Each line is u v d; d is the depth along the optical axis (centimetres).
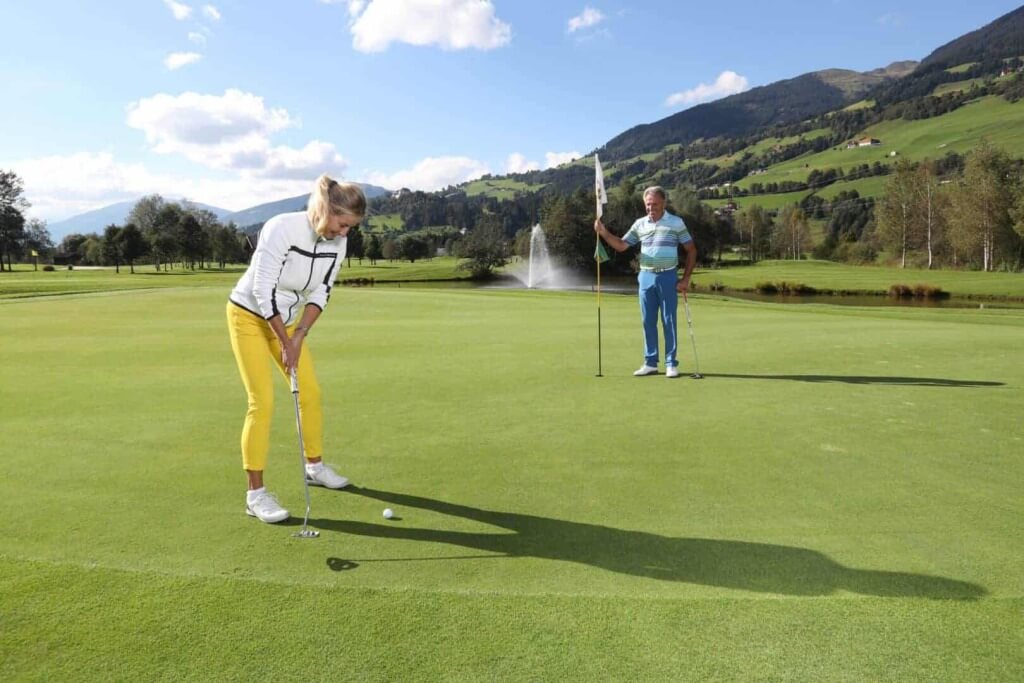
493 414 534
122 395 612
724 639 220
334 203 349
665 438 462
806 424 496
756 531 308
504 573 268
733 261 9700
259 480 339
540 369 739
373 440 464
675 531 309
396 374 708
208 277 5319
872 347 880
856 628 225
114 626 229
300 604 242
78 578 261
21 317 1345
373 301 1831
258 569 271
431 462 417
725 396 595
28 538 302
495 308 1602
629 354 844
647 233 692
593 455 426
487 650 214
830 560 277
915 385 636
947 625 227
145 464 415
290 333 378
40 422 514
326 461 421
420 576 265
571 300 1905
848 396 590
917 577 261
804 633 222
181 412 548
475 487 372
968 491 357
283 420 523
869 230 9138
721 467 400
